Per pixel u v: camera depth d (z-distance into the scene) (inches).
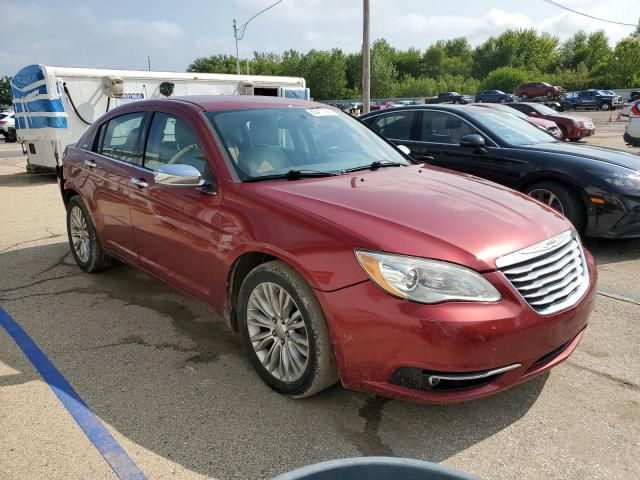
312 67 2935.5
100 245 189.6
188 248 136.4
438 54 3846.0
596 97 1787.6
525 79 2893.7
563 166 220.8
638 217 210.7
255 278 116.9
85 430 105.3
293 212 112.1
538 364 104.1
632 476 92.6
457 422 108.2
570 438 102.9
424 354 93.1
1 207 340.2
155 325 153.9
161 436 103.5
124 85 450.3
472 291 95.3
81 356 135.8
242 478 92.7
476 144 240.7
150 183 149.8
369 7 666.2
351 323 99.0
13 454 98.3
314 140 153.3
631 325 150.9
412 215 108.8
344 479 48.5
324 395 117.5
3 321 157.2
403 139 280.1
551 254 108.3
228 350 138.7
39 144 460.1
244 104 155.2
